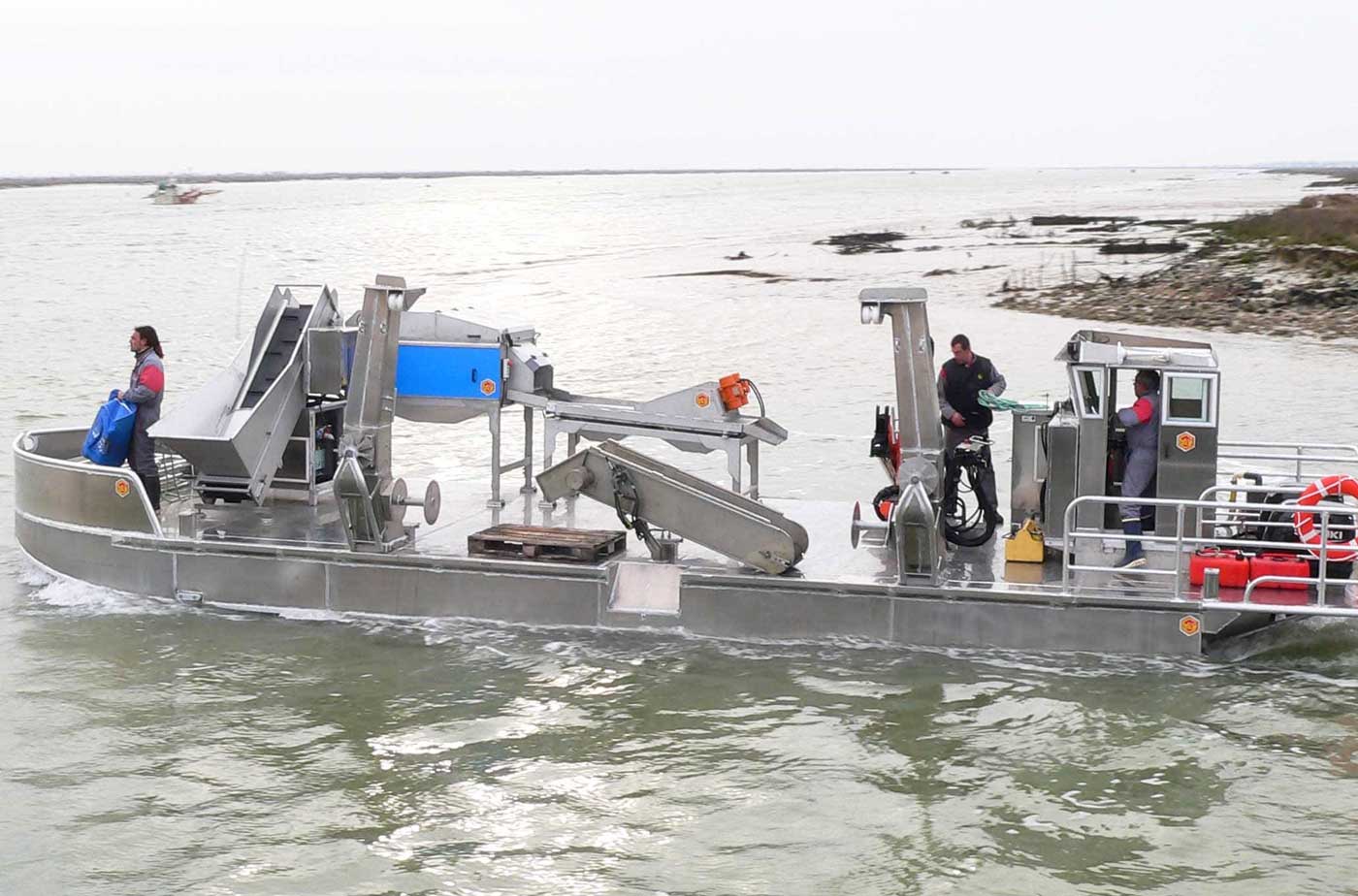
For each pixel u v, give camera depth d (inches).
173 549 438.3
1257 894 259.8
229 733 341.7
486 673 383.2
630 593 411.2
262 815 296.0
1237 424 803.4
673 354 1178.6
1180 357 393.1
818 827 290.8
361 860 274.5
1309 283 1540.4
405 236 3924.7
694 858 276.7
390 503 424.8
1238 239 2203.5
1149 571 378.6
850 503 531.2
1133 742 334.3
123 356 1147.3
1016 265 2258.9
